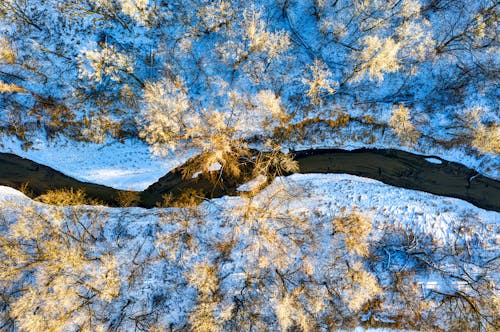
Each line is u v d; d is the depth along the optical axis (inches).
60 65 825.5
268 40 775.1
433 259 824.3
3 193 828.6
